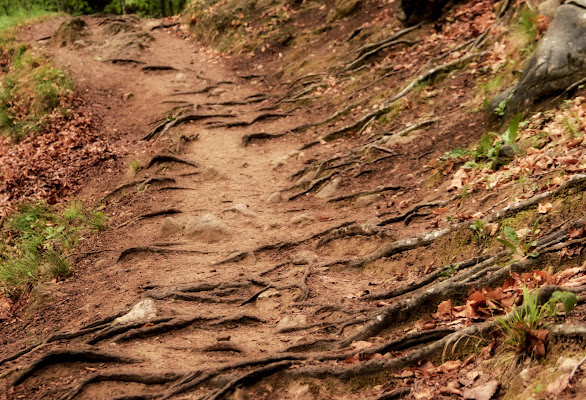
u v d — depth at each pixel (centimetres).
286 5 1566
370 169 755
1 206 895
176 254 621
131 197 834
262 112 1146
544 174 493
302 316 435
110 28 1656
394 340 348
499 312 351
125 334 421
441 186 629
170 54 1608
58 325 484
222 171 893
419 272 475
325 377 329
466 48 948
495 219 455
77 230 755
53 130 1151
